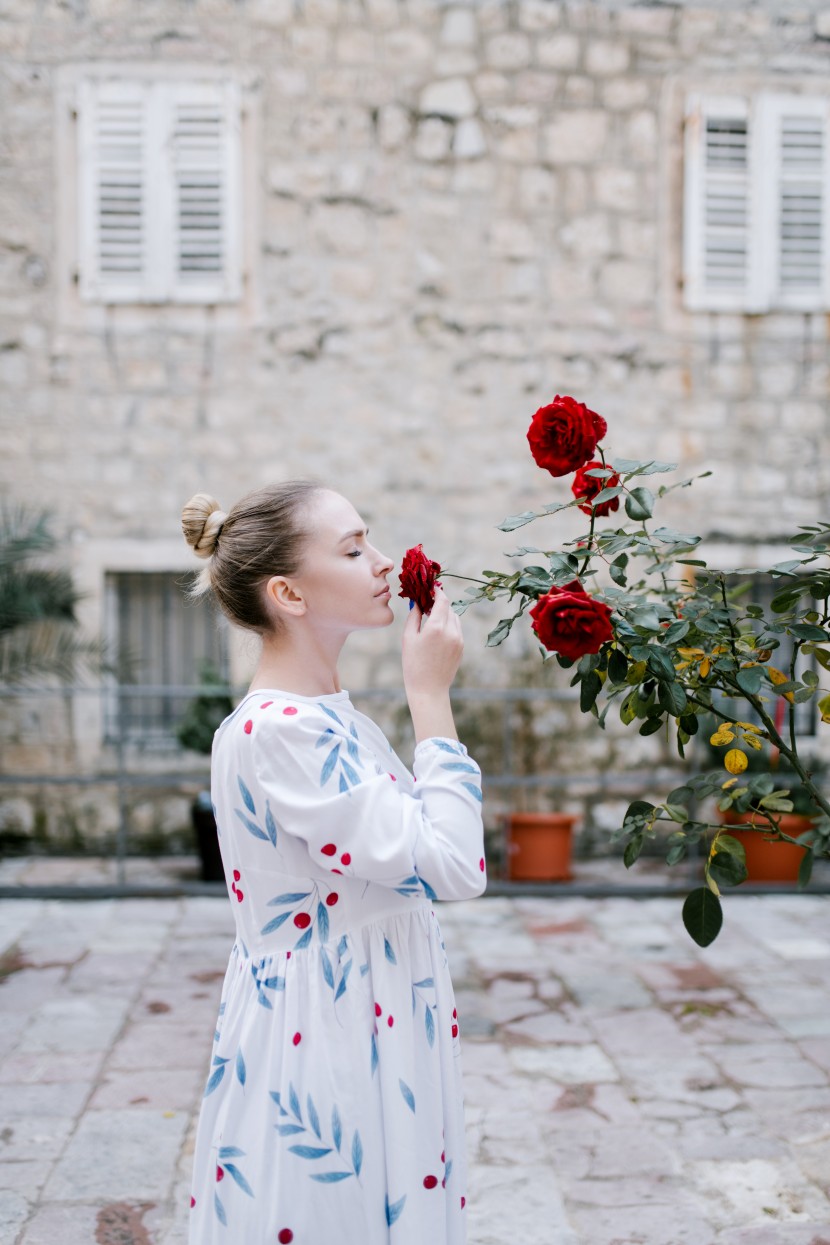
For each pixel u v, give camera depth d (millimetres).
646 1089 3225
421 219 6191
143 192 6109
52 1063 3410
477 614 6312
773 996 4051
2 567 5809
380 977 1312
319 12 6082
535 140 6195
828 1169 2744
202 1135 1362
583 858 6367
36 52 6059
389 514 6258
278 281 6172
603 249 6246
